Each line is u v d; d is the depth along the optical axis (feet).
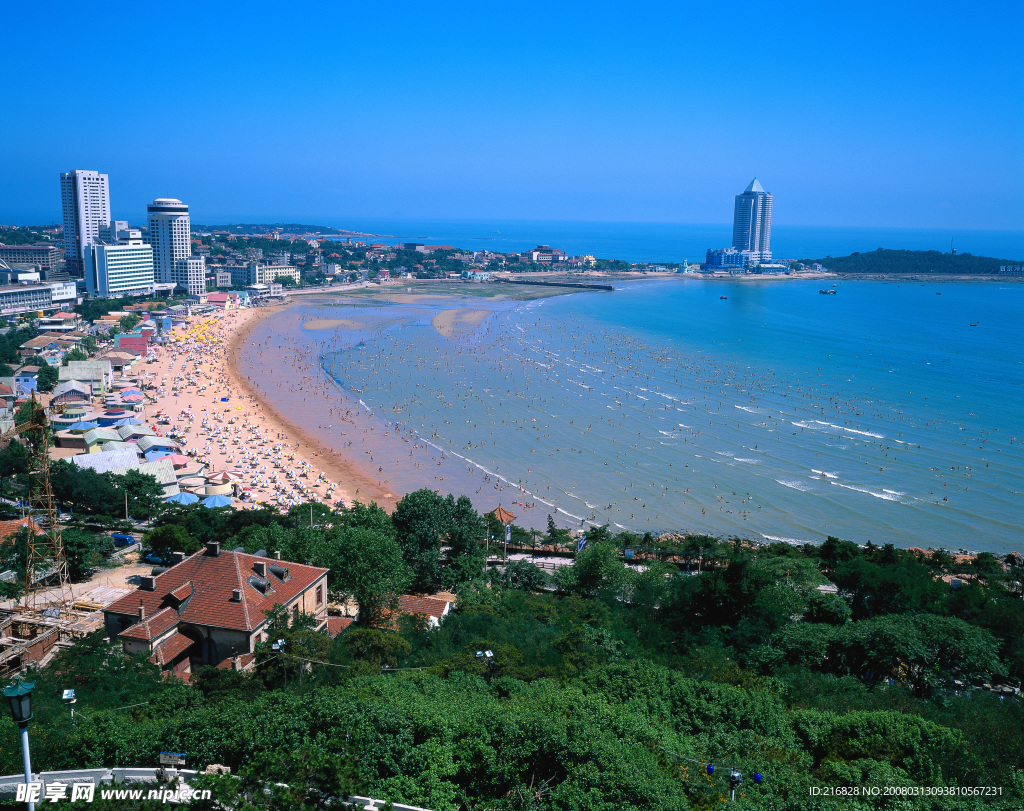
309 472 631.56
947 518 562.66
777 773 183.73
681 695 223.71
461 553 411.75
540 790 166.40
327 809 150.82
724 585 326.85
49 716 191.52
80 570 361.51
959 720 230.68
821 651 286.05
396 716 178.91
